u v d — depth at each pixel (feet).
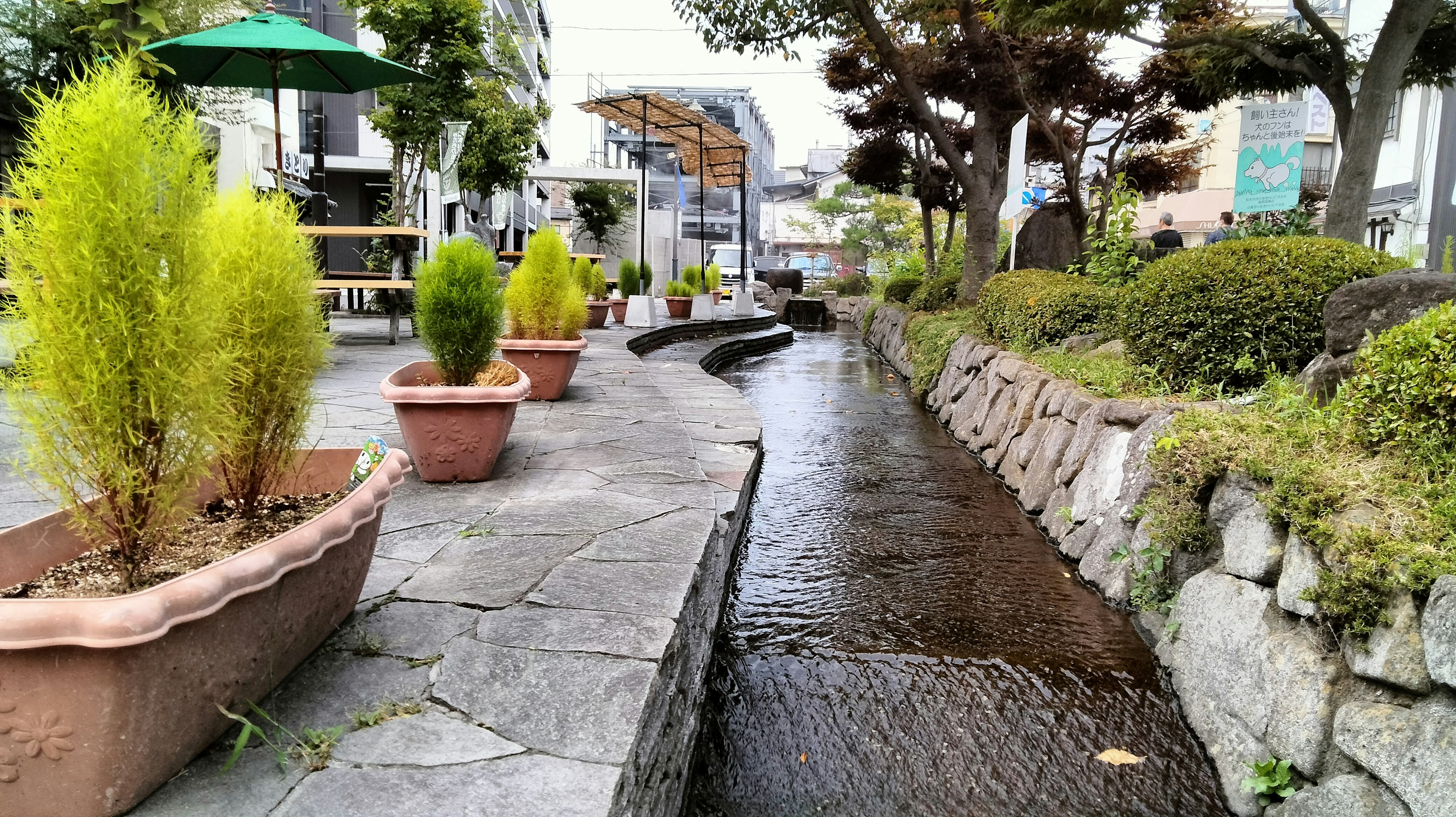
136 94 5.68
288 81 31.24
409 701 6.48
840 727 9.71
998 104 41.01
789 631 12.03
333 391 20.17
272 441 7.76
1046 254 44.70
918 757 9.15
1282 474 8.98
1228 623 9.31
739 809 8.34
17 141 5.43
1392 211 50.65
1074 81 40.40
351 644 7.43
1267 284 14.93
